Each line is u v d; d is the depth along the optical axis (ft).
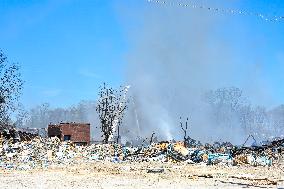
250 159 252.21
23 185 125.49
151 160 273.33
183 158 275.18
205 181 142.10
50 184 128.77
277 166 238.27
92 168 194.39
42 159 247.91
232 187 124.88
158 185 129.29
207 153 276.00
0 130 360.89
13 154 252.42
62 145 297.94
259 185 130.93
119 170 185.68
